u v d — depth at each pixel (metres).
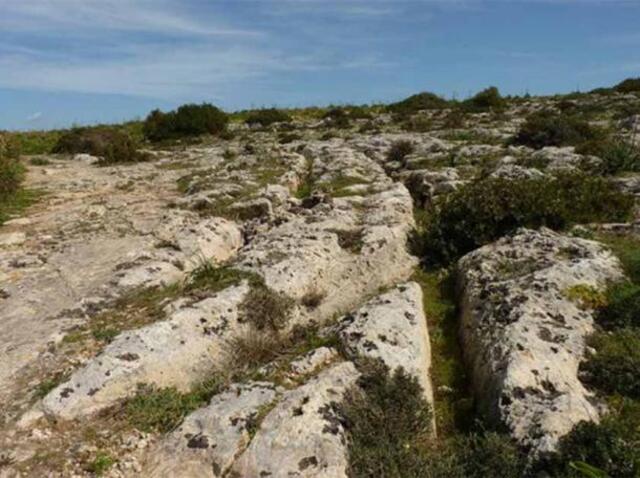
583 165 19.98
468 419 7.84
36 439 7.21
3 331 9.62
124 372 8.12
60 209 17.73
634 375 7.59
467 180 18.94
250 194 17.92
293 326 10.07
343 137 36.22
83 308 10.29
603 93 50.12
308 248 12.08
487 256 11.43
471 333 9.38
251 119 48.25
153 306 10.26
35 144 36.47
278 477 6.43
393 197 16.48
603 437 6.33
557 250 11.30
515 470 6.38
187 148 36.22
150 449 7.14
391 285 12.03
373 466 6.59
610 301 9.48
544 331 8.50
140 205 17.95
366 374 7.80
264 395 7.58
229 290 10.24
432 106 51.81
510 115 41.44
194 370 8.70
